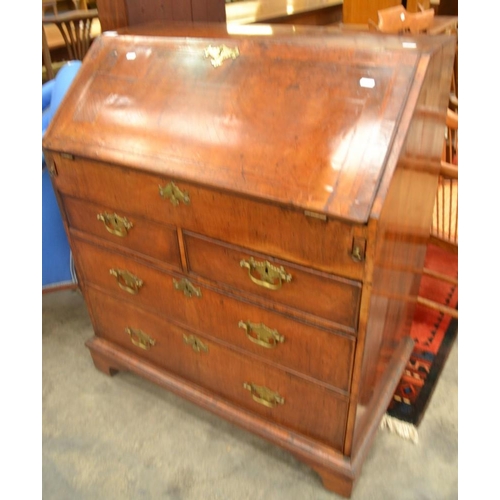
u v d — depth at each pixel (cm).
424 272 201
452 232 171
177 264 133
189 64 126
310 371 124
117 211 135
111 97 132
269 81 114
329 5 393
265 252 112
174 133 119
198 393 158
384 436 156
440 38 121
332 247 101
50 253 186
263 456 153
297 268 109
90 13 288
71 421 167
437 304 197
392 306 131
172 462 152
